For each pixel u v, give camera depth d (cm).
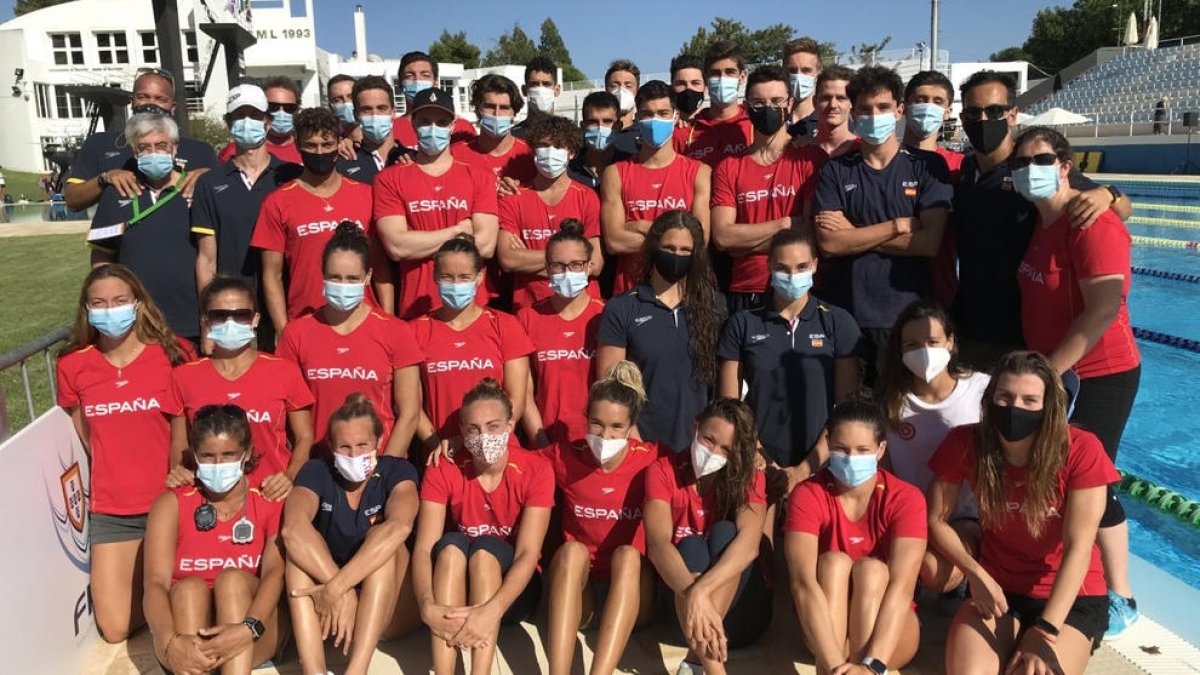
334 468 409
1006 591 380
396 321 459
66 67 4100
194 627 359
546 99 707
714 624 352
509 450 411
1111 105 3925
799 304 460
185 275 536
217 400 424
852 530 388
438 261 446
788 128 648
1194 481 717
